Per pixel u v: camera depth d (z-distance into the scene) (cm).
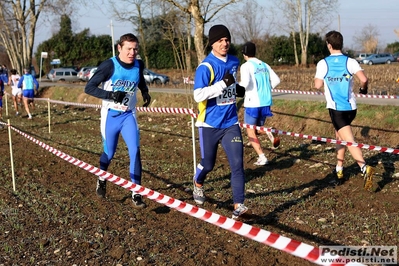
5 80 2062
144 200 614
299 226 511
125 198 630
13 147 1049
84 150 995
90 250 461
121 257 444
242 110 1315
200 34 1420
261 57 5509
